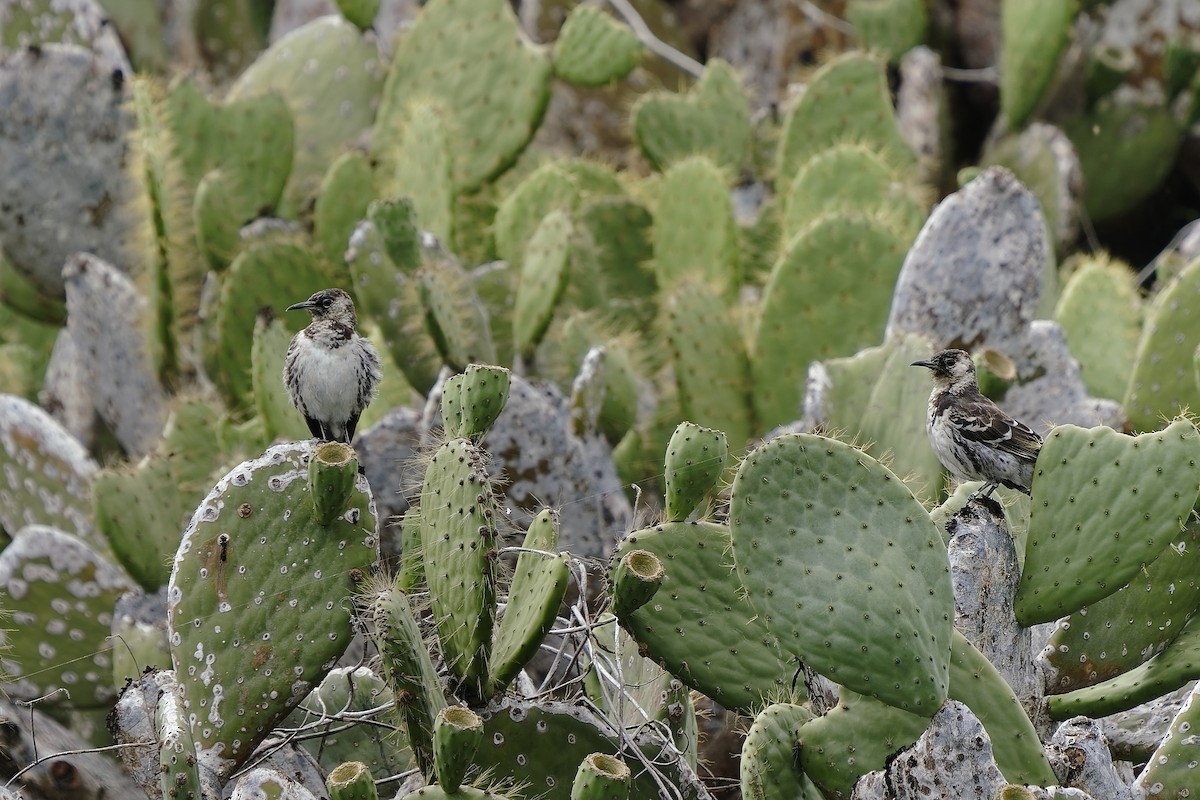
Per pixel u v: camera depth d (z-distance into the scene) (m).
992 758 6.94
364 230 12.49
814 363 11.44
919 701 7.11
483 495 7.40
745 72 21.20
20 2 16.70
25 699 10.53
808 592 7.23
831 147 16.72
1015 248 12.55
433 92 16.61
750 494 7.35
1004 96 18.23
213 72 22.64
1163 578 8.47
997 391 11.12
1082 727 7.89
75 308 14.53
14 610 10.69
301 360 10.27
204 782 7.40
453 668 7.50
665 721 8.35
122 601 10.77
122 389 14.62
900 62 19.31
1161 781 7.90
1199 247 16.70
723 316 13.55
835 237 13.42
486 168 16.53
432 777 7.24
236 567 7.72
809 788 7.46
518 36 16.56
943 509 8.88
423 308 11.49
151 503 10.99
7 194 15.73
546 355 13.89
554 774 7.51
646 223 15.51
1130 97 18.77
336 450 7.65
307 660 7.68
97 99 15.65
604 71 16.44
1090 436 8.04
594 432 11.65
